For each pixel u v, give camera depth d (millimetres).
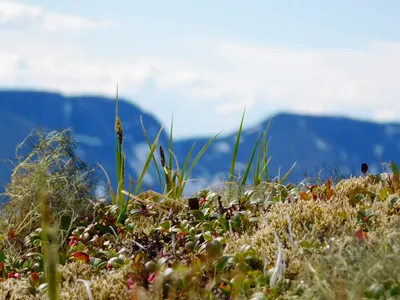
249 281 676
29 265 830
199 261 707
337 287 627
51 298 433
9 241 896
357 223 762
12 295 723
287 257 707
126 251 795
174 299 666
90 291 699
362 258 662
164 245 809
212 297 666
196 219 879
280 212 807
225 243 767
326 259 671
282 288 664
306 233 748
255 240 757
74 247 839
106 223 900
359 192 856
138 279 696
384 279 641
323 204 814
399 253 656
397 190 865
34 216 915
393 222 747
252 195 918
